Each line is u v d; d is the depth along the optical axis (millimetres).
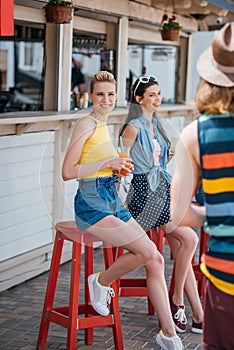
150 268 4121
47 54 6301
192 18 9289
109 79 4082
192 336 4723
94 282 4215
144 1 7684
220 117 2893
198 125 2934
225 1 7008
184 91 9555
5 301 5387
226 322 2846
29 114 5691
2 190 5473
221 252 2854
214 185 2873
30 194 5801
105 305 4211
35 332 4746
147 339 4645
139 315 5113
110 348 4469
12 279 5703
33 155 5766
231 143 2854
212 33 10656
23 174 5688
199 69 2988
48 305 4359
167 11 8359
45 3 5949
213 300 2875
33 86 10172
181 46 9469
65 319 4223
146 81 4363
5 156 5461
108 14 7031
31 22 6215
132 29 7875
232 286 2818
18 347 4461
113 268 4133
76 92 7906
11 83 10180
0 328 4797
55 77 6305
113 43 7391
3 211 5504
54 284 4359
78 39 7758
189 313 5188
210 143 2879
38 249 5953
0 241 5500
